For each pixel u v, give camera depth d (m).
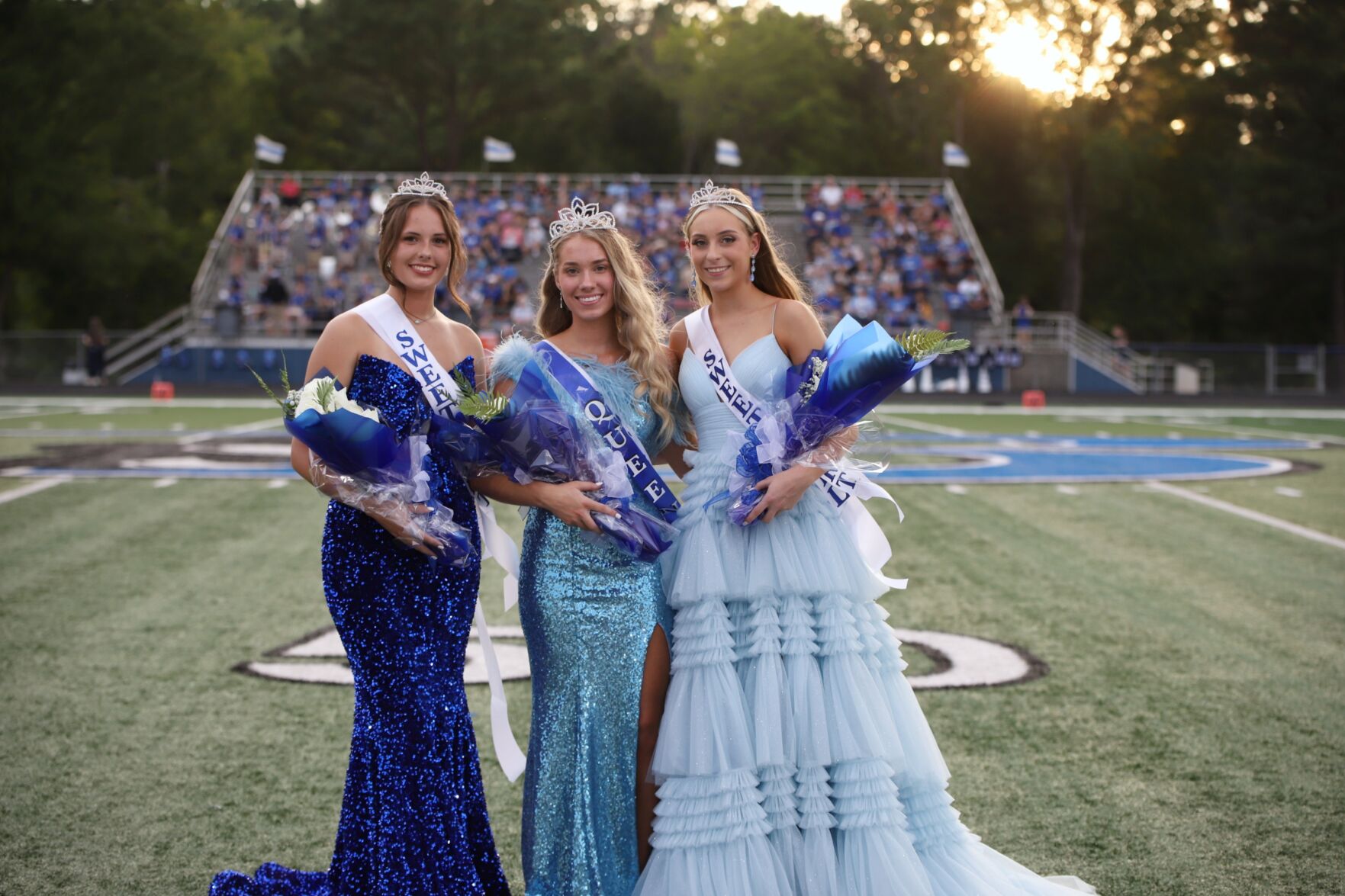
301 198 34.84
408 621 3.06
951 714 4.94
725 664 3.04
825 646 3.08
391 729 3.02
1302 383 31.03
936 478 12.38
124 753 4.43
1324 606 6.90
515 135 47.75
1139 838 3.70
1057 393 30.28
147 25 38.00
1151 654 5.86
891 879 2.91
